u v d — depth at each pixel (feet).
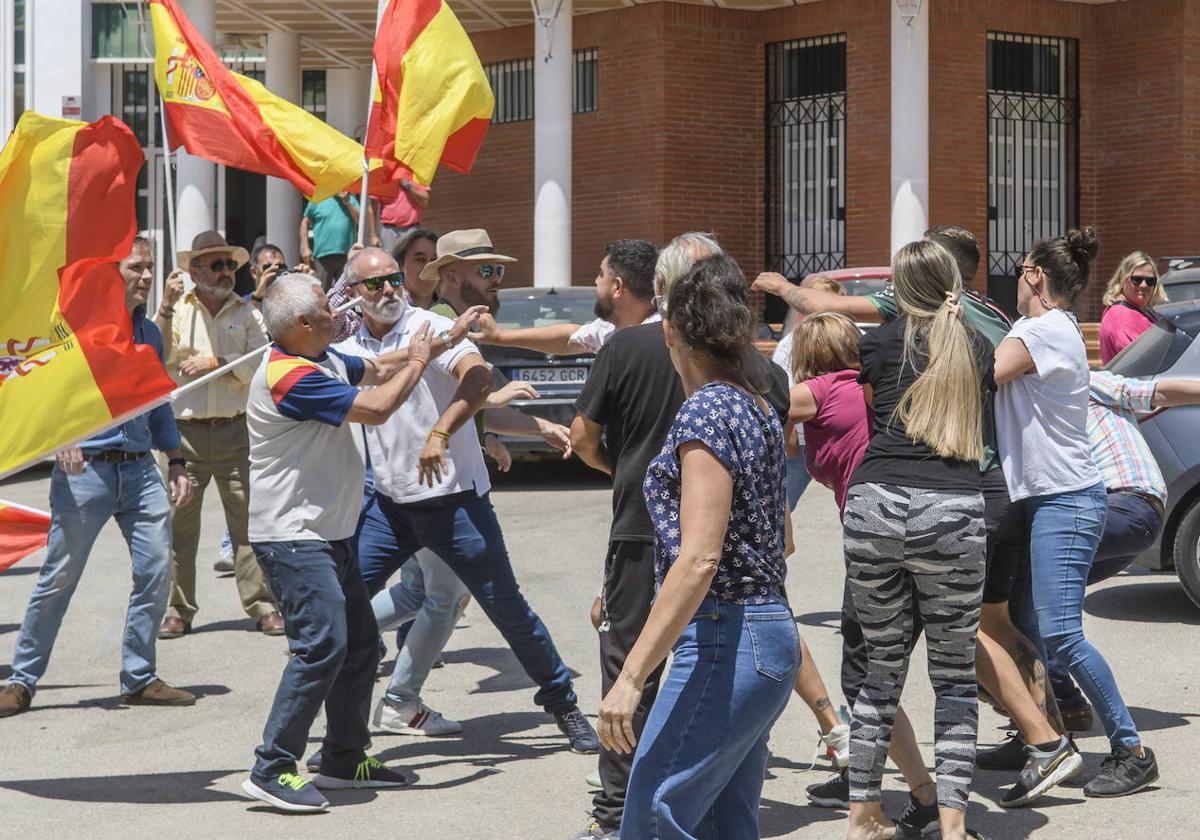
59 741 22.86
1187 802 19.11
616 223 67.67
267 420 19.43
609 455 18.70
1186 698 23.81
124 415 20.42
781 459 14.10
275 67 71.56
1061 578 19.48
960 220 65.36
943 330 17.06
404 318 22.35
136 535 24.93
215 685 26.13
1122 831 18.16
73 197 20.66
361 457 20.27
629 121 67.15
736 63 67.36
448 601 22.97
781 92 67.36
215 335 29.84
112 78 74.59
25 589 34.50
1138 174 67.21
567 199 61.93
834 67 66.08
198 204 63.10
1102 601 31.09
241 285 77.10
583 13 68.08
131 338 20.66
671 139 66.28
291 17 68.90
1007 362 19.17
